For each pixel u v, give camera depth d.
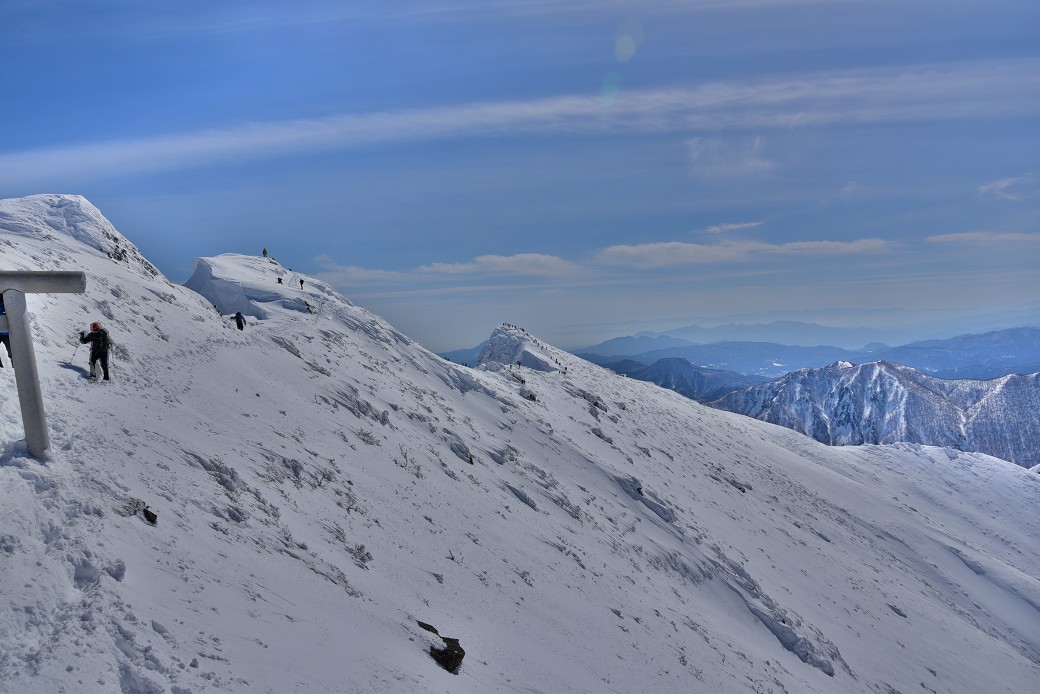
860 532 59.97
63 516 8.53
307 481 16.39
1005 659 44.75
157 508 10.21
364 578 13.12
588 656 16.42
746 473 58.56
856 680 30.03
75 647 6.60
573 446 39.41
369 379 30.16
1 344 13.23
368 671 9.03
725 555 35.59
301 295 38.75
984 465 105.62
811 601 36.91
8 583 7.05
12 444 9.65
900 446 109.38
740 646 25.50
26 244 22.84
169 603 7.97
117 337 19.02
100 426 12.16
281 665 7.95
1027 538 84.62
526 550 21.64
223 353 23.22
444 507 20.92
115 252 29.20
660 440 54.31
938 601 52.47
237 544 10.75
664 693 16.89
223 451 14.59
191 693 6.69
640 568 27.86
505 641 14.37
